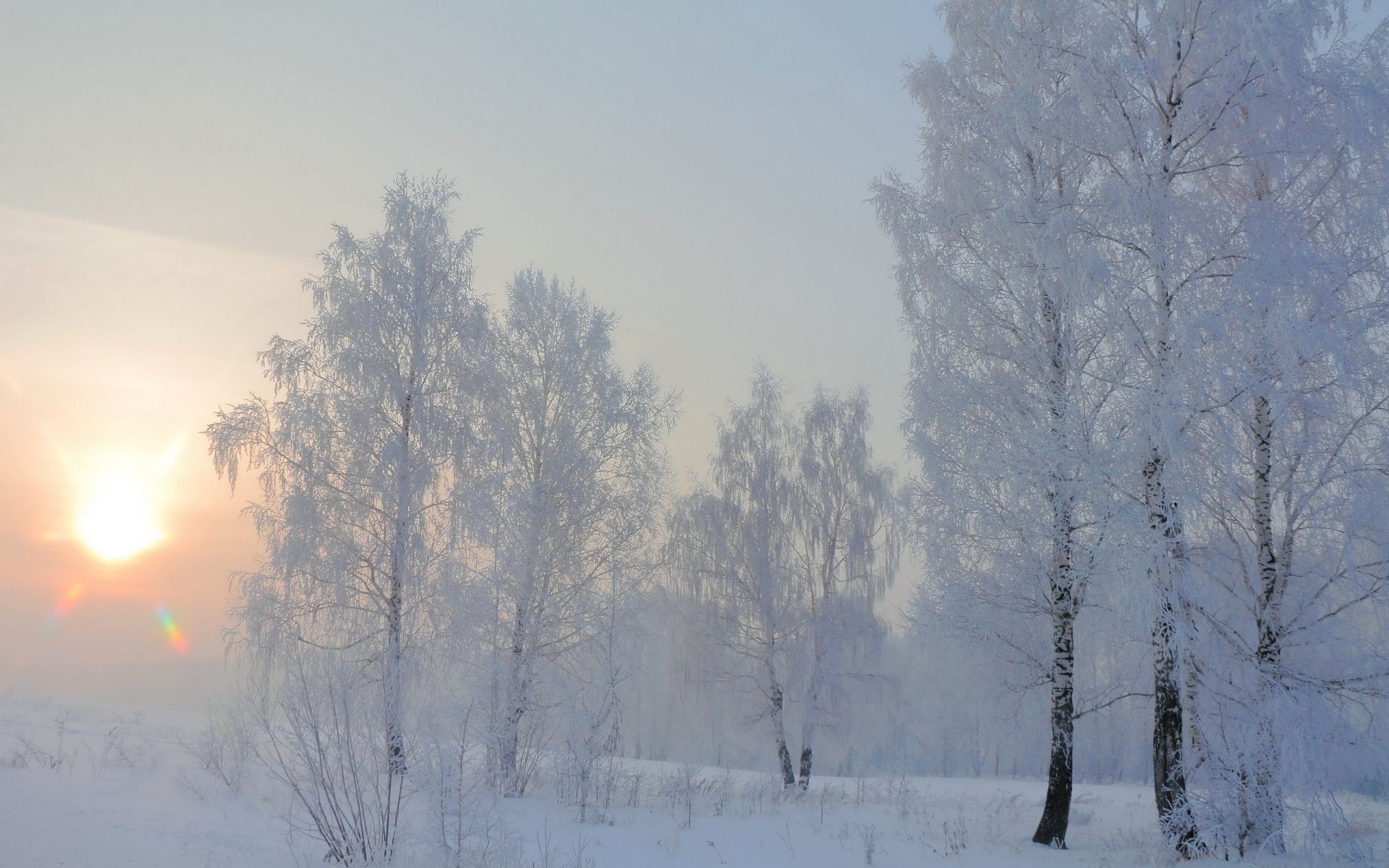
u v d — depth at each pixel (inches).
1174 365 444.8
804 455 995.9
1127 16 503.8
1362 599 459.5
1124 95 468.8
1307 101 468.1
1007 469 476.1
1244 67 458.3
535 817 511.8
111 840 322.3
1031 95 488.4
